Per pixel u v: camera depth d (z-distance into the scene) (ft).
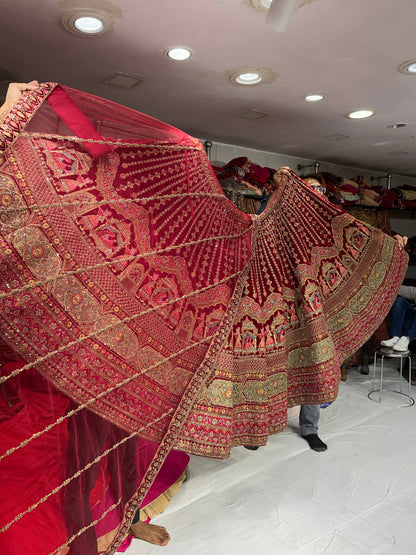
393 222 19.36
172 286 4.50
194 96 8.95
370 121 10.87
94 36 6.37
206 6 5.57
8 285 3.31
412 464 8.28
